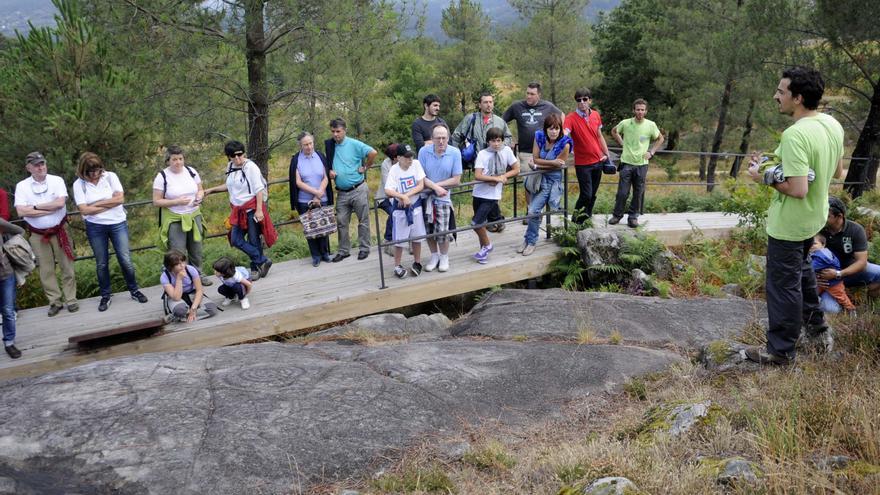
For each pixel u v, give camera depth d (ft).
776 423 12.12
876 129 45.52
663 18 76.69
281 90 40.42
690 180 89.81
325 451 12.92
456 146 29.22
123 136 35.76
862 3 40.40
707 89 69.10
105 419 13.47
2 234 20.70
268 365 16.55
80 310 24.98
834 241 20.18
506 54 90.63
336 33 37.99
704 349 16.98
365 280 26.21
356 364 16.90
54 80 35.35
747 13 49.47
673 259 27.12
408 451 13.20
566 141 26.08
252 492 11.76
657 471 11.43
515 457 13.06
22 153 34.35
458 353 17.83
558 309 21.84
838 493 10.03
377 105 44.34
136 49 35.81
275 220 44.19
